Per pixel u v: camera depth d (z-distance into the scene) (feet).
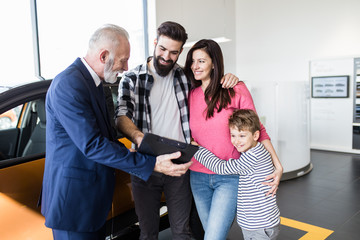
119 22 19.57
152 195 5.74
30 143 5.95
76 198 4.29
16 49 15.66
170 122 5.77
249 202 5.36
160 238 8.46
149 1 20.13
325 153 20.04
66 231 4.38
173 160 4.79
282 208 10.88
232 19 25.16
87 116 4.13
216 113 5.51
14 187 5.35
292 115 13.91
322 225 9.47
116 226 6.59
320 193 12.34
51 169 4.34
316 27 21.26
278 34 23.12
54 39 17.15
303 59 22.08
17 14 15.56
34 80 6.53
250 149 5.25
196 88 5.87
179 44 5.14
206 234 5.47
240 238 8.53
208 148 5.67
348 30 19.94
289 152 14.07
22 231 5.37
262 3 23.70
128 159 4.31
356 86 19.61
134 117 5.48
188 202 6.02
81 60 4.49
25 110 5.96
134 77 5.42
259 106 12.87
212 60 5.39
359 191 12.50
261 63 24.31
